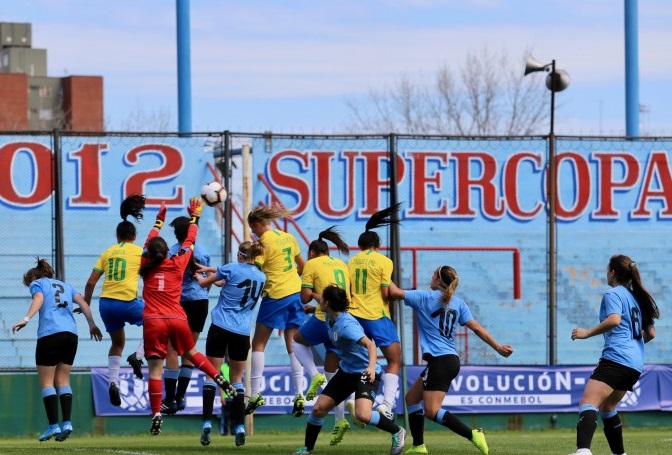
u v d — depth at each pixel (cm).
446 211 4075
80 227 3853
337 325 2166
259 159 3884
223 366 3366
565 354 4131
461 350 4112
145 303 2317
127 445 2816
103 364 3888
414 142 4050
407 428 3441
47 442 3091
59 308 2381
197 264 2441
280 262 2567
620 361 2036
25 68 17638
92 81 14488
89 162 3838
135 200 2486
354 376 2216
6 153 3812
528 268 4125
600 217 4131
